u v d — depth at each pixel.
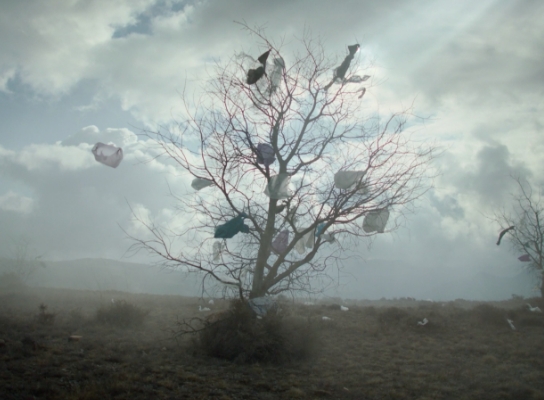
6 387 6.60
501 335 15.05
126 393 6.92
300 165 11.64
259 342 10.17
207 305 19.58
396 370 10.17
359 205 11.09
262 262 11.62
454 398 8.17
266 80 11.41
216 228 11.27
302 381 8.82
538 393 8.24
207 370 9.07
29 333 10.94
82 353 9.38
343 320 17.34
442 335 14.87
